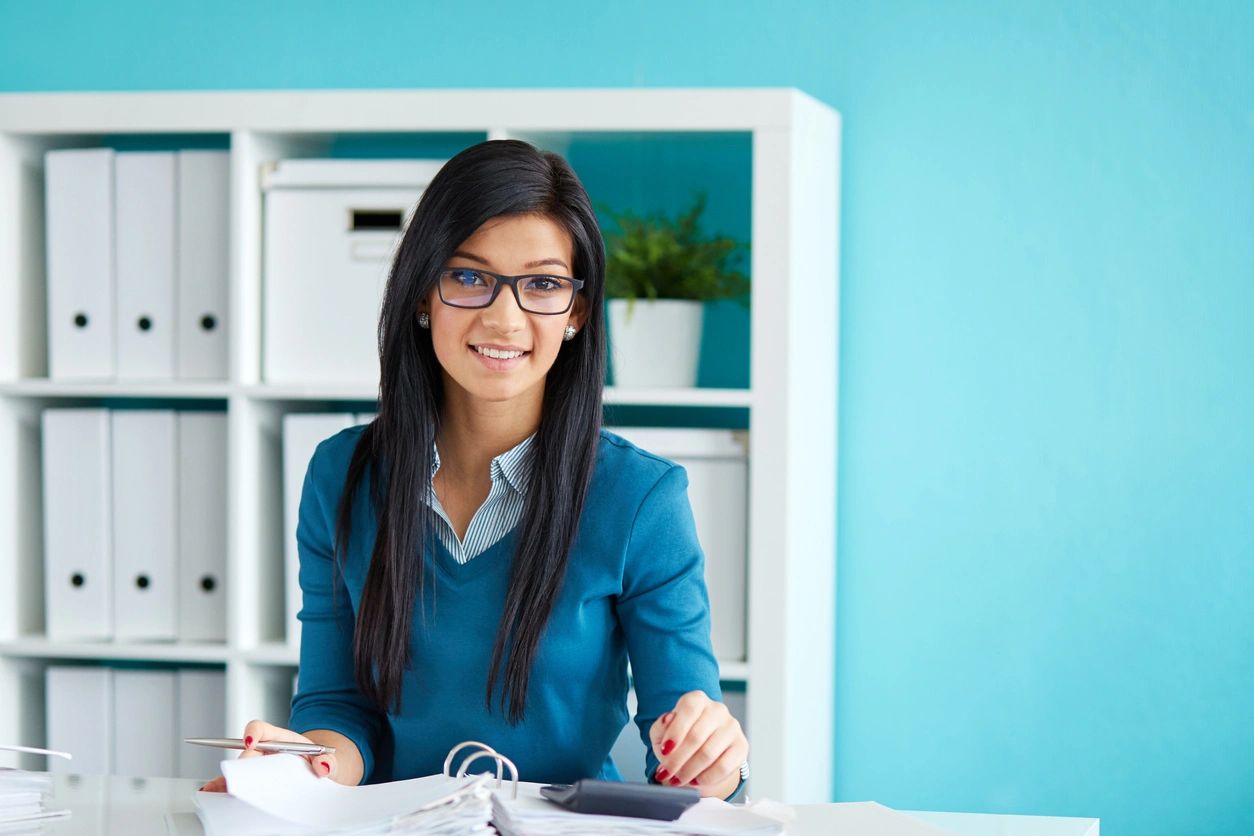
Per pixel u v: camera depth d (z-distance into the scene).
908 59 2.54
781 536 2.17
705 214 2.55
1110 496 2.51
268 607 2.40
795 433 2.21
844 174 2.56
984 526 2.54
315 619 1.44
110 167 2.37
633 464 1.35
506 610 1.29
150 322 2.37
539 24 2.62
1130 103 2.49
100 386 2.33
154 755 2.41
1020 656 2.54
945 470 2.55
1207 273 2.47
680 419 2.58
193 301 2.35
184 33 2.70
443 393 1.36
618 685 1.39
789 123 2.15
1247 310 2.46
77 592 2.40
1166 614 2.50
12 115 2.35
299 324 2.31
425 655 1.33
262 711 2.39
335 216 2.30
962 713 2.56
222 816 1.06
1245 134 2.46
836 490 2.56
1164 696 2.50
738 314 2.56
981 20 2.53
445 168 1.26
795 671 2.24
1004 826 1.21
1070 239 2.51
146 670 2.42
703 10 2.58
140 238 2.36
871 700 2.58
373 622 1.33
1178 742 2.50
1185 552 2.49
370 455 1.39
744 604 2.23
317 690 1.42
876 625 2.58
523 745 1.33
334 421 2.31
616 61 2.61
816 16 2.56
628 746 1.83
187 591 2.38
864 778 2.59
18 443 2.46
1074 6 2.50
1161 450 2.49
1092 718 2.52
